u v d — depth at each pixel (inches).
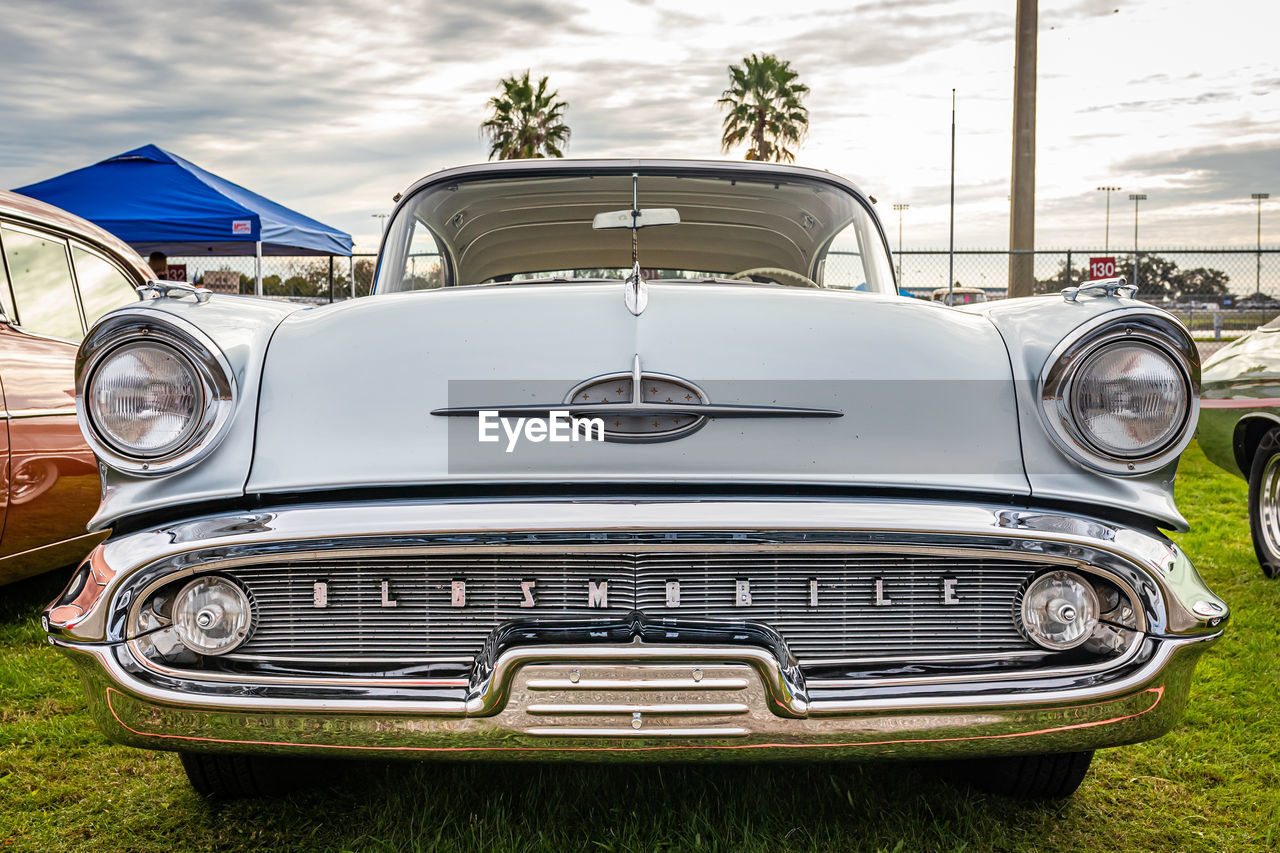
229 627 67.2
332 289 500.1
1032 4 424.8
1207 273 493.7
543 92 1214.9
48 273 147.4
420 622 67.8
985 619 68.7
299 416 70.2
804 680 64.7
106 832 82.7
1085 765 83.3
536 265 112.8
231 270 479.8
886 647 68.2
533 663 63.4
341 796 87.6
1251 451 181.3
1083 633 68.3
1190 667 67.8
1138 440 69.2
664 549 65.2
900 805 85.9
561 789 87.5
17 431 134.1
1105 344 69.7
